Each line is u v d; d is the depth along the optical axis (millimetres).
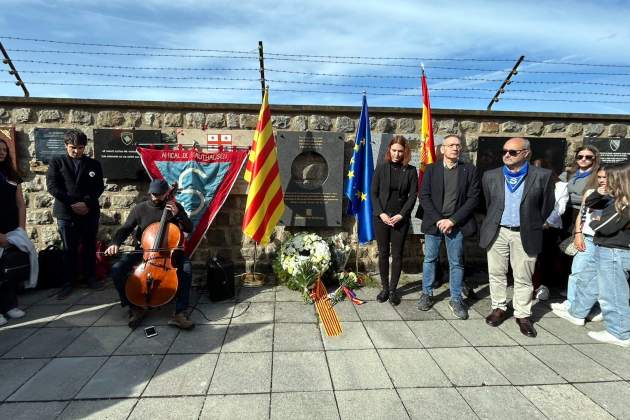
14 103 4227
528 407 2170
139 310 3260
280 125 4559
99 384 2342
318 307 3600
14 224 3389
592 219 3088
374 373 2498
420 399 2229
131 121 4402
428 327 3236
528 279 3141
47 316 3379
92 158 4258
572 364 2650
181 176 4359
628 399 2256
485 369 2570
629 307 2918
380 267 3826
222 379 2410
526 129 4816
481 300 3943
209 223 4422
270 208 4055
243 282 4316
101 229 4508
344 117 4625
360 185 4398
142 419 2029
